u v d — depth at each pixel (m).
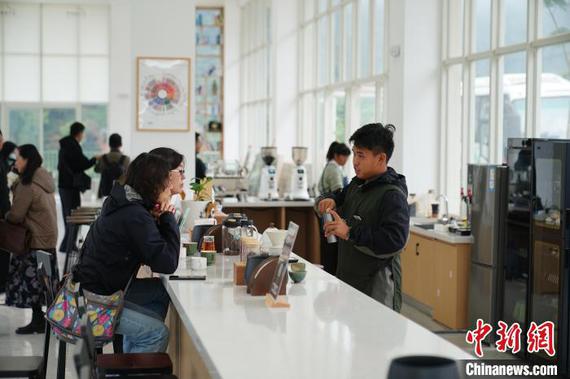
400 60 8.27
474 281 6.32
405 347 2.38
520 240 5.71
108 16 19.97
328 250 7.75
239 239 4.51
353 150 3.75
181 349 3.95
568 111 6.20
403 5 8.16
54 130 19.97
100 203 10.94
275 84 13.59
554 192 5.26
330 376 2.09
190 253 4.43
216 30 18.52
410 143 8.22
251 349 2.36
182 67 9.32
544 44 6.47
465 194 7.55
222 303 3.11
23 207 6.12
